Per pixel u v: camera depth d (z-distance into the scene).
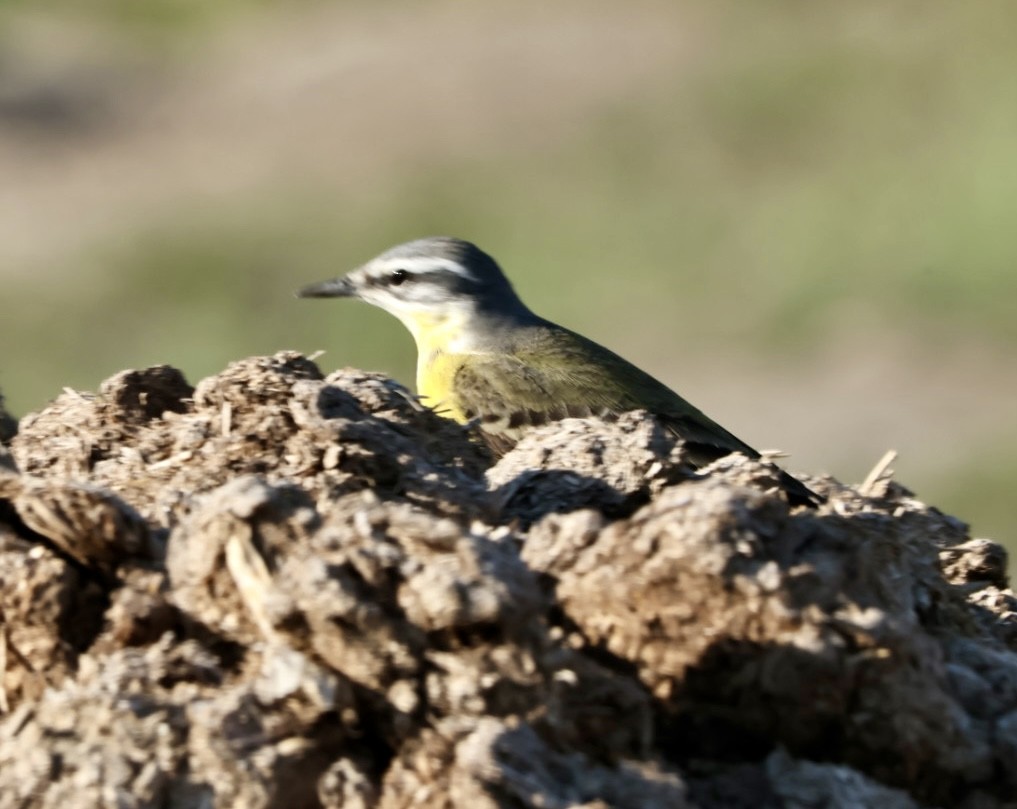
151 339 40.38
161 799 5.91
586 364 13.90
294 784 5.95
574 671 6.05
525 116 50.81
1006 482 30.42
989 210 40.53
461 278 14.63
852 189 43.97
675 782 5.92
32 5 63.38
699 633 6.25
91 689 6.11
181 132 52.59
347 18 60.75
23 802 5.92
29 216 46.56
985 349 36.22
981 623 7.93
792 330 38.12
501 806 5.73
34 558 6.48
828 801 6.14
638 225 43.72
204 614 6.28
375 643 5.92
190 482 7.52
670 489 6.92
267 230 45.06
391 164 48.78
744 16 54.97
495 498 7.45
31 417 8.48
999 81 48.38
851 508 8.27
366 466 7.36
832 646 6.20
